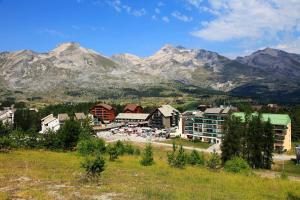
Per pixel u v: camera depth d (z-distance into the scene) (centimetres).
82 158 8019
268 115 17225
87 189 4191
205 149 16600
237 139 12025
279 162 13662
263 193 4916
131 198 3834
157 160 9138
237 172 7612
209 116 19638
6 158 7206
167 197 3972
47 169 5778
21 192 3800
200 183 5422
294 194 4984
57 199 3612
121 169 6506
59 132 10975
